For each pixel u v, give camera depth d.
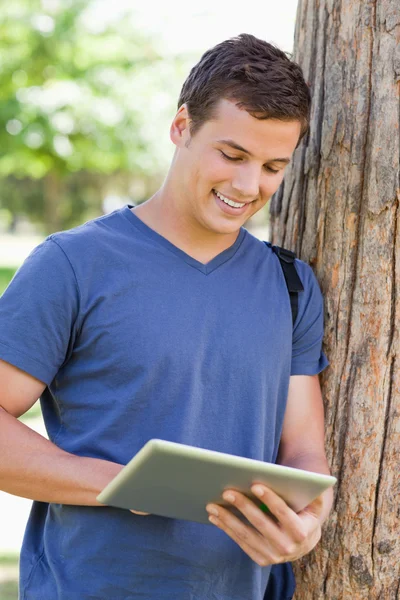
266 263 2.69
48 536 2.55
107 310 2.44
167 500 2.15
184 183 2.50
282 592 2.83
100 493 2.18
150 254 2.52
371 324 2.79
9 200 34.94
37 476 2.35
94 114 15.84
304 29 3.02
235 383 2.50
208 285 2.54
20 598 2.56
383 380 2.78
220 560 2.49
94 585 2.43
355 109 2.79
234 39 2.50
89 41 15.66
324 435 2.87
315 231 2.92
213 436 2.48
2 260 29.36
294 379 2.75
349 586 2.84
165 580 2.44
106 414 2.45
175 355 2.44
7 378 2.40
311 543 2.35
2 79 15.73
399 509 2.78
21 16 15.49
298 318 2.71
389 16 2.73
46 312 2.40
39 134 16.20
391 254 2.75
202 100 2.45
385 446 2.78
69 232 2.52
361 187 2.79
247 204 2.48
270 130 2.38
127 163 17.17
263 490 2.05
